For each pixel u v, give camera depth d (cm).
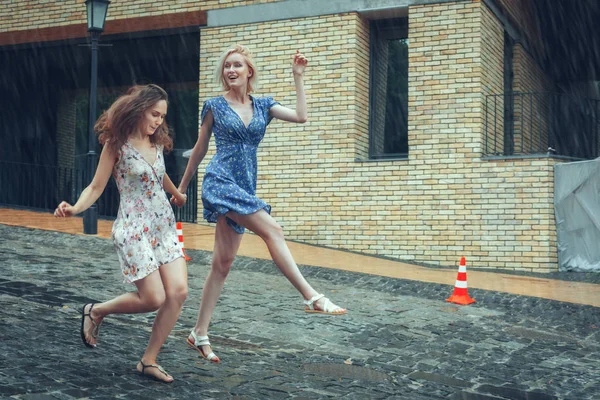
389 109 1427
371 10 1362
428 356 570
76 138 1895
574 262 1226
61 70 1898
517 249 1248
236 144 468
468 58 1295
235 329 620
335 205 1380
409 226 1323
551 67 1778
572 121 1727
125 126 420
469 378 512
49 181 1923
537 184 1238
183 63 1733
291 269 447
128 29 1645
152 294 416
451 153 1301
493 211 1267
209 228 1442
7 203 1914
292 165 1414
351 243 1364
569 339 668
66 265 914
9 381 396
